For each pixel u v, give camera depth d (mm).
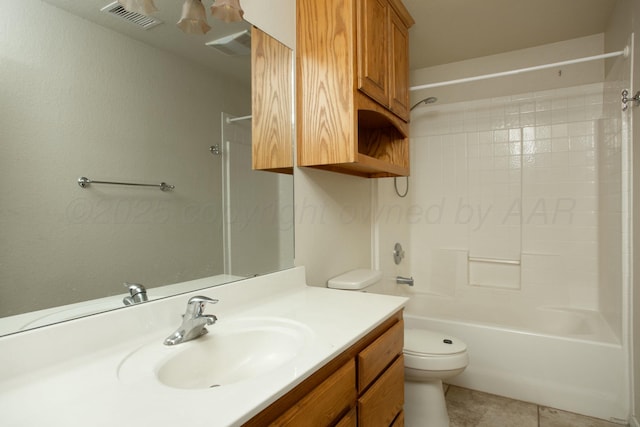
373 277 1899
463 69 2930
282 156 1513
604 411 1822
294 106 1570
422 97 3102
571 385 1897
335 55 1484
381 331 1179
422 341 1756
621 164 1917
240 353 999
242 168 1318
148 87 986
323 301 1333
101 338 830
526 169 2723
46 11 760
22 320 724
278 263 1492
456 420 1848
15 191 715
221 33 1228
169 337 913
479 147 2887
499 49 2709
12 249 713
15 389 664
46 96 760
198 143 1142
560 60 2598
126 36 927
